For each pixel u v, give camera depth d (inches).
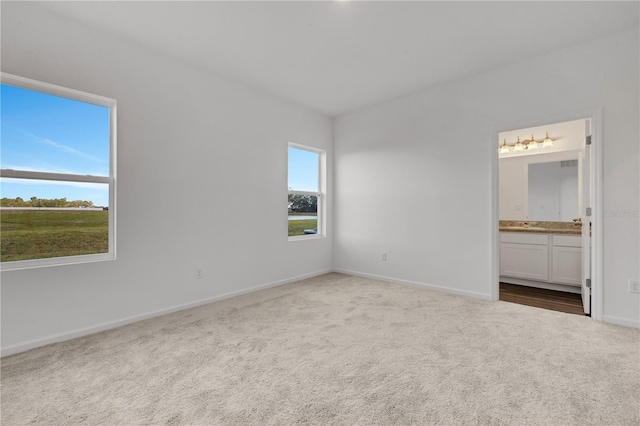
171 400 60.3
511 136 180.4
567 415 55.3
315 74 129.8
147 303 107.3
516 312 111.9
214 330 96.0
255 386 65.2
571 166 161.6
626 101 97.4
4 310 80.3
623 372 69.7
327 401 60.0
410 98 152.4
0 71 80.6
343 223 183.5
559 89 109.7
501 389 63.6
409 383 66.1
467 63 120.1
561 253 145.5
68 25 90.8
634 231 96.6
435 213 144.1
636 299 96.6
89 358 77.7
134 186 104.3
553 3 84.0
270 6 85.8
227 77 132.3
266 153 149.2
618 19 91.4
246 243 140.1
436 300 127.3
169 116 113.7
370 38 102.4
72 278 91.1
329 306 119.9
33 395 62.0
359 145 174.9
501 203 186.5
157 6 85.5
